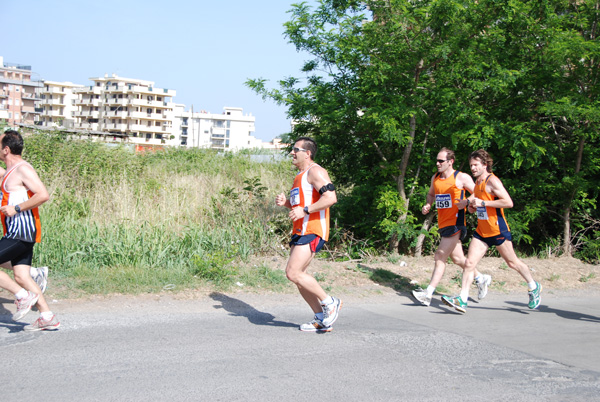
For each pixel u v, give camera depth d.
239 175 15.34
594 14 10.00
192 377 3.97
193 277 7.18
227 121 154.88
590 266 9.86
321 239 5.14
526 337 5.60
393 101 8.80
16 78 128.25
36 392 3.57
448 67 8.88
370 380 4.09
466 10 8.56
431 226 10.25
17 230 4.77
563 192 10.48
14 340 4.66
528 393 3.98
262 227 9.50
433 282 6.85
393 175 9.78
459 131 9.05
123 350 4.52
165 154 19.09
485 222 6.66
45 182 11.00
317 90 9.59
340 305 5.41
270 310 6.22
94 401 3.47
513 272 9.07
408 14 8.48
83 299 6.07
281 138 10.48
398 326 5.83
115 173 12.50
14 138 4.86
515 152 8.98
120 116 122.31
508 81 8.78
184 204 10.89
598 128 9.57
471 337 5.50
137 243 7.71
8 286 4.79
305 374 4.15
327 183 5.02
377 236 10.12
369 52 8.99
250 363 4.35
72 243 7.53
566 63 9.64
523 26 9.27
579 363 4.76
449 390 3.96
